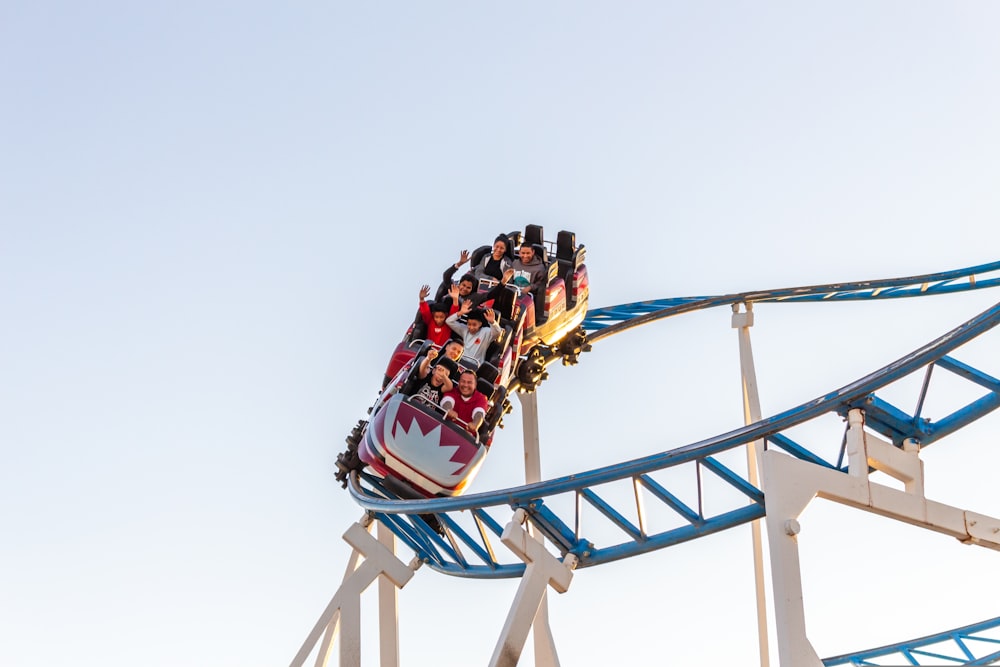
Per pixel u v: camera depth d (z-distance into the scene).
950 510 17.03
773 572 15.86
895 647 25.58
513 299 24.66
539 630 22.80
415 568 22.86
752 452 27.97
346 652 21.03
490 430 22.14
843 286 32.97
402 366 23.64
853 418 17.11
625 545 18.64
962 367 17.39
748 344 31.25
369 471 23.17
